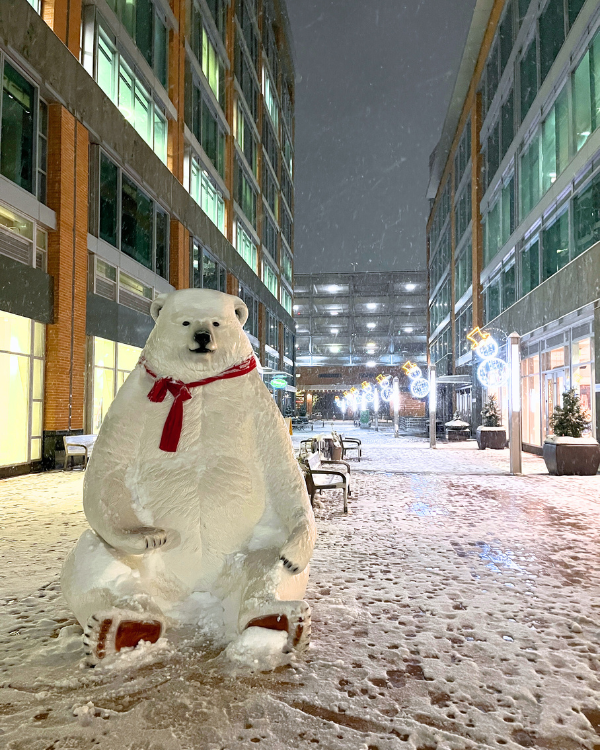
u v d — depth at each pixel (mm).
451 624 3311
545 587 4070
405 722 2211
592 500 8398
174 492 2775
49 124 12570
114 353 15633
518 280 20859
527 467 14133
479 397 28812
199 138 23891
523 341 20016
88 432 14195
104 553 2752
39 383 12344
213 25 25172
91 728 2145
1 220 10945
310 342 77875
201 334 2637
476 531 6105
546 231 17984
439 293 47812
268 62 40844
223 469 2781
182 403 2744
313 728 2158
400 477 11305
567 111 15914
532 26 19250
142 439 2783
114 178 15492
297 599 2951
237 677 2547
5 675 2584
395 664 2742
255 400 2881
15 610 3514
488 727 2191
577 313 14539
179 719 2209
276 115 44344
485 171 28609
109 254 14984
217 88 26906
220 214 27547
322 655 2824
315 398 79938
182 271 20359
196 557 2924
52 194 12539
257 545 2920
